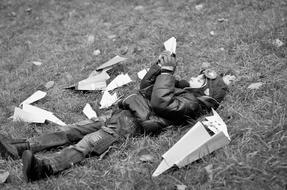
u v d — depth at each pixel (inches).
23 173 148.3
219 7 263.7
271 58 203.8
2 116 200.4
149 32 253.6
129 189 141.6
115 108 183.5
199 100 171.2
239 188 133.4
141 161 155.8
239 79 194.9
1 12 330.0
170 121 167.6
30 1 339.3
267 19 237.0
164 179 142.5
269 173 135.7
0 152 165.2
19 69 243.6
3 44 277.3
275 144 148.6
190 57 221.8
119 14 287.1
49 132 177.0
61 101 206.4
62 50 256.2
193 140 151.6
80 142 159.3
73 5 318.0
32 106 202.2
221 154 147.9
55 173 151.7
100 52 245.1
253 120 161.8
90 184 147.2
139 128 167.6
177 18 264.8
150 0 297.0
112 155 160.4
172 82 166.2
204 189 136.0
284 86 180.9
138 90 192.2
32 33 287.4
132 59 229.5
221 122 161.9
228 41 225.8
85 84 211.9
